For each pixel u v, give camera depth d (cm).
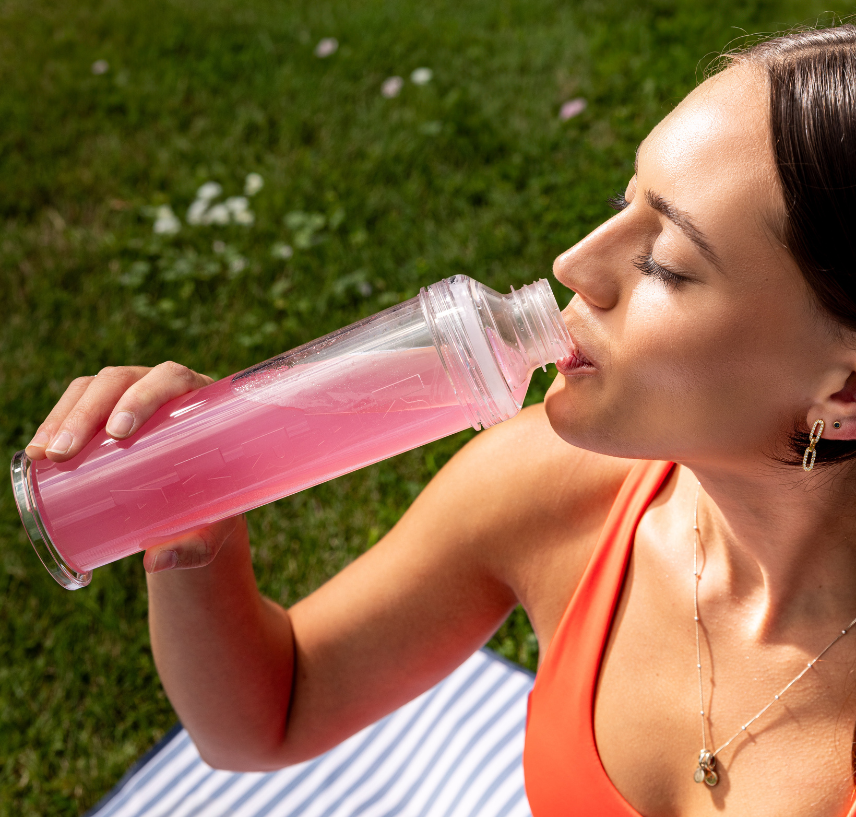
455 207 419
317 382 130
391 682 169
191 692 156
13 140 488
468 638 168
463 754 244
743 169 103
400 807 243
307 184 434
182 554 130
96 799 261
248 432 131
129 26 573
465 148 443
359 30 540
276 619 165
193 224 424
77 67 540
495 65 498
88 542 134
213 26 562
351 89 496
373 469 318
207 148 472
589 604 146
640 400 116
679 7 529
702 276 107
